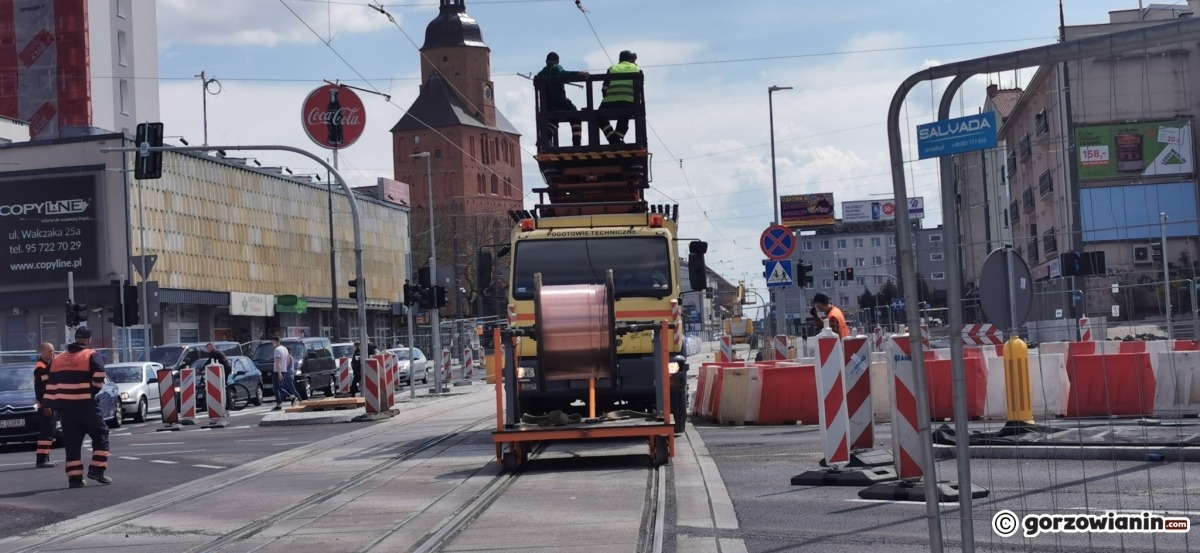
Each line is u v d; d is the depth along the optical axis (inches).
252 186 2684.5
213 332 2508.6
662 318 673.0
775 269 1003.9
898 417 434.6
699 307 3351.4
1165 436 554.3
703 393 862.5
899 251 255.4
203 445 860.6
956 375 256.7
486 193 5275.6
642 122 762.8
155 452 812.0
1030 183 1301.7
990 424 676.7
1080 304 1079.6
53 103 2815.0
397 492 512.7
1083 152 1174.3
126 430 1141.1
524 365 655.1
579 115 765.9
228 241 2568.9
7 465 771.4
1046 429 577.6
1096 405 716.0
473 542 376.5
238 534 416.2
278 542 396.5
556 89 773.3
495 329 581.0
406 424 974.4
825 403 489.7
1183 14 1984.5
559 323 575.8
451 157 5132.9
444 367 1674.5
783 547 346.9
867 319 2078.0
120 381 1302.9
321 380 1692.9
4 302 2231.8
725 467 545.6
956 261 257.8
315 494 520.4
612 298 581.6
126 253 2212.1
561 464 601.9
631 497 464.4
